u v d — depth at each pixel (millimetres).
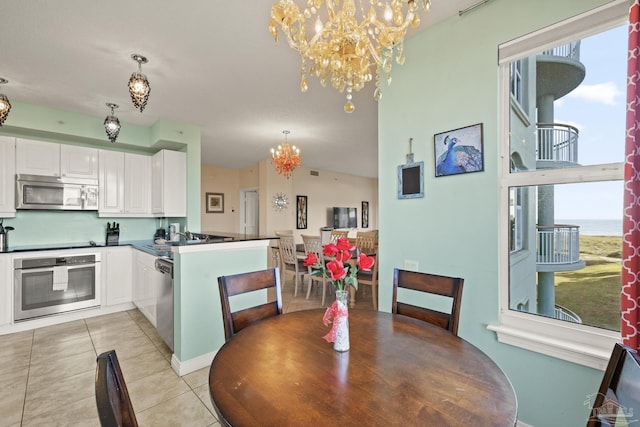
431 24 2016
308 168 8102
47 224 3838
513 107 1723
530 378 1610
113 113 3635
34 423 1790
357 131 4598
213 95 3205
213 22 2006
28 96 3152
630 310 1229
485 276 1789
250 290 1621
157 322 2889
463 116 1870
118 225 4336
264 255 2920
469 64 1845
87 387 2158
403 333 1317
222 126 4305
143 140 4184
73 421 1812
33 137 3672
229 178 7949
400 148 2207
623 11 1341
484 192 1785
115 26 2031
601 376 1390
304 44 1590
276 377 956
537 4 1592
